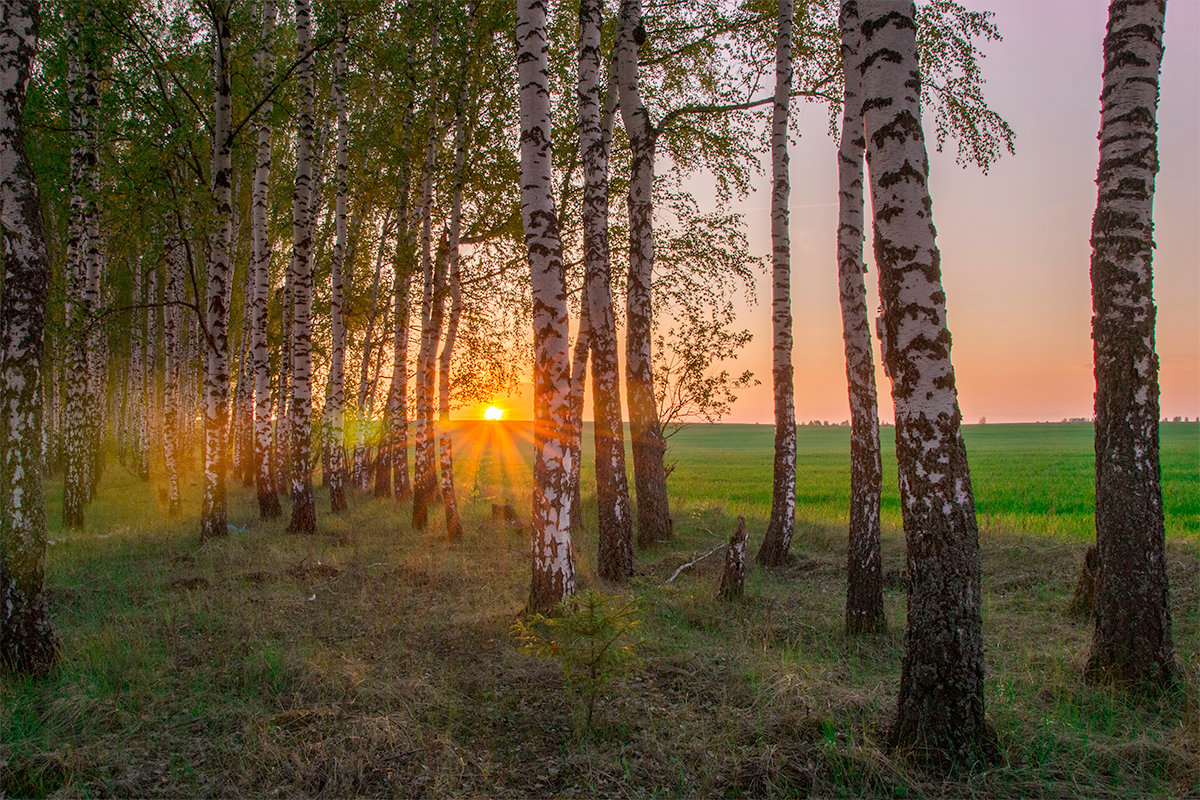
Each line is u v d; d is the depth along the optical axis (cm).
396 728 448
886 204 410
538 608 680
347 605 757
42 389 559
